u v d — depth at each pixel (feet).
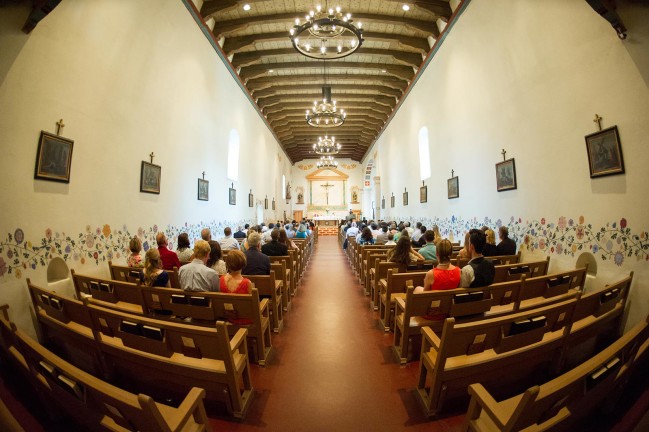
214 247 12.45
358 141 72.23
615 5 10.40
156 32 18.01
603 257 11.60
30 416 6.72
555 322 7.50
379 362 10.32
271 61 35.99
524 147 16.02
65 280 11.87
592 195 12.03
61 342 9.97
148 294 9.80
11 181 9.86
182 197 21.30
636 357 5.98
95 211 13.43
